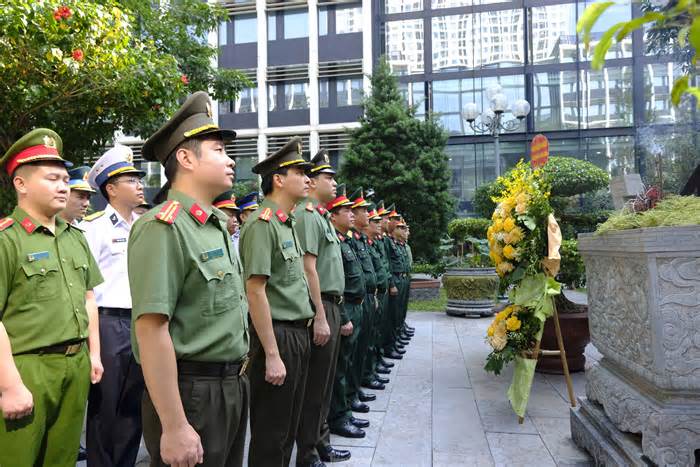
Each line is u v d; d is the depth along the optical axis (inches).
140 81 227.1
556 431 154.6
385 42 808.3
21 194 100.7
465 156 791.7
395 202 538.9
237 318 76.9
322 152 155.4
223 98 376.2
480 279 383.9
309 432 128.1
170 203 73.6
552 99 765.3
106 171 133.3
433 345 289.1
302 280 117.2
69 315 99.8
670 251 100.7
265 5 806.5
